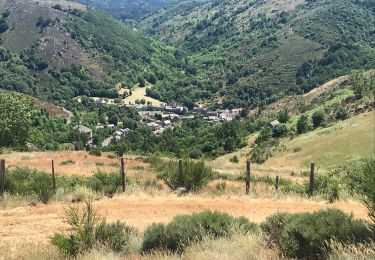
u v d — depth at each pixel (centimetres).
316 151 6806
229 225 998
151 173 2777
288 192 2019
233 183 2486
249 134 12125
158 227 955
